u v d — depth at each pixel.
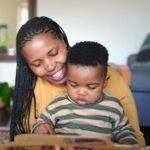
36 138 0.48
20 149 0.49
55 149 0.49
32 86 0.91
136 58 2.77
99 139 0.48
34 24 0.78
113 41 3.28
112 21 3.24
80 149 0.48
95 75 0.74
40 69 0.80
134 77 2.39
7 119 1.67
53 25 0.81
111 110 0.79
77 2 3.22
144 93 2.41
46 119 0.80
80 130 0.77
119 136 0.76
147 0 3.19
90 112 0.78
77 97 0.77
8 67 3.45
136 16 3.22
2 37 3.54
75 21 3.25
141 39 3.26
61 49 0.79
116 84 0.91
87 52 0.75
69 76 0.76
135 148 0.49
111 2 3.21
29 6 3.28
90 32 3.27
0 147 0.49
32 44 0.76
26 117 0.91
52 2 3.23
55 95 0.90
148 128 2.45
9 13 3.47
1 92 1.92
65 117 0.79
